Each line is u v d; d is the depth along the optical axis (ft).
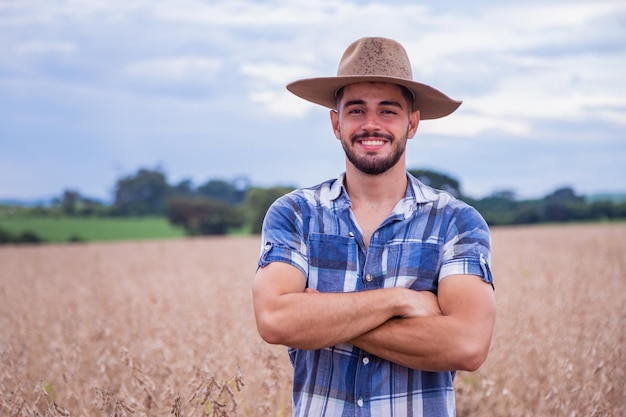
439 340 10.03
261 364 18.38
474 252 10.59
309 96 11.59
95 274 64.23
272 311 10.37
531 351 22.67
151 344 22.49
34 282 57.36
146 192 346.13
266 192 241.35
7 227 271.90
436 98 11.07
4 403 13.62
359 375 10.30
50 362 23.75
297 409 10.71
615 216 232.94
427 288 10.62
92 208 335.88
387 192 10.84
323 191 11.11
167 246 134.92
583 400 16.34
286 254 10.75
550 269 46.03
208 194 349.41
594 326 23.53
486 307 10.34
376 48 10.62
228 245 133.18
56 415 12.69
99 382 18.57
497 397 18.78
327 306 10.17
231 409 12.44
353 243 10.71
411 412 10.25
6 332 29.32
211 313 28.91
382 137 10.59
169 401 14.44
